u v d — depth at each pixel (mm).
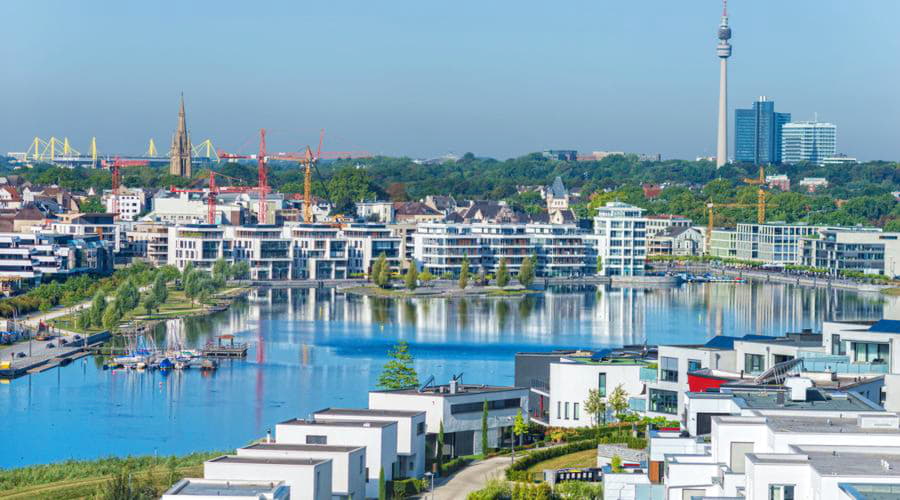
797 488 190750
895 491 178625
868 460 193375
